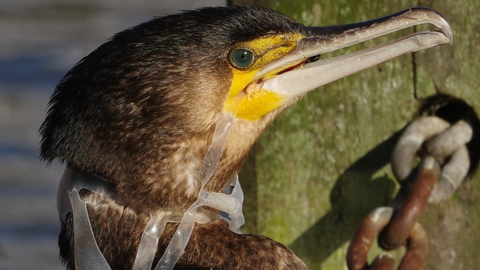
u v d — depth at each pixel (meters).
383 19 6.73
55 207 14.86
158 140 6.22
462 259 7.66
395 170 7.38
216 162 6.41
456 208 7.63
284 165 7.60
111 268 6.33
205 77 6.30
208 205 6.49
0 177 15.38
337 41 6.70
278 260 6.55
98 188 6.27
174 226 6.40
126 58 6.20
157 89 6.18
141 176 6.23
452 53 7.43
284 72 6.70
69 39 20.69
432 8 7.32
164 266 6.30
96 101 6.16
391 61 7.47
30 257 13.71
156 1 22.27
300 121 7.55
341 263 7.73
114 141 6.16
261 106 6.67
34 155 15.98
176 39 6.29
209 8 6.62
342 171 7.60
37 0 22.19
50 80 18.73
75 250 6.20
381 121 7.54
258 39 6.54
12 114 17.19
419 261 7.21
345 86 7.50
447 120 7.66
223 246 6.54
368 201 7.63
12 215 14.63
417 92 7.50
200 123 6.30
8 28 21.09
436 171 7.36
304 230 7.68
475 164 7.59
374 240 7.30
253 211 7.70
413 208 7.14
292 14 7.42
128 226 6.32
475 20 7.38
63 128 6.25
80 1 21.78
